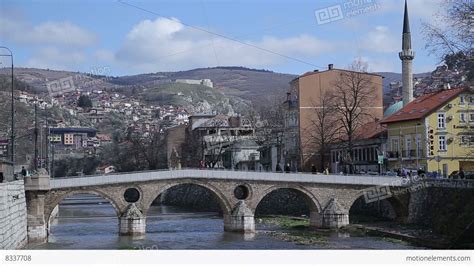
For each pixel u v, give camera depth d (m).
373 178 84.62
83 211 125.38
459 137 89.06
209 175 82.69
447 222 67.25
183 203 146.75
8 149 104.38
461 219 63.25
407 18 114.25
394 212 85.50
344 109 119.19
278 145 138.25
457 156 92.94
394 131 102.19
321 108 121.38
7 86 137.88
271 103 184.50
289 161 133.75
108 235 77.62
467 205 64.56
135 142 183.62
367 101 121.44
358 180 85.12
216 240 71.31
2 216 49.06
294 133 131.75
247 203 83.38
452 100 93.31
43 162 116.94
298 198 104.31
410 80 113.69
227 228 82.69
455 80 59.53
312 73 126.81
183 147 174.25
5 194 51.59
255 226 88.31
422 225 76.94
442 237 63.66
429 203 77.12
